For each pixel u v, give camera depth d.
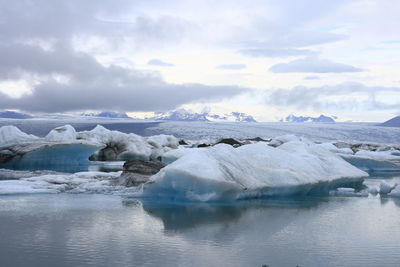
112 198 17.11
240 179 16.55
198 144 44.03
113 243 10.15
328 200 17.52
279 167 18.72
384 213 14.49
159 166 21.95
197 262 8.81
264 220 13.03
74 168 31.53
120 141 39.97
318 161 21.08
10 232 11.16
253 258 9.15
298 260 9.07
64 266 8.49
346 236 11.14
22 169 30.56
